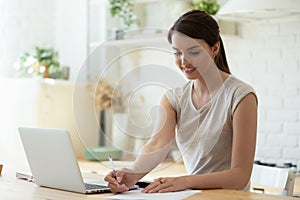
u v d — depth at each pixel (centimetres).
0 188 240
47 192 230
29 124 480
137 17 493
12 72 525
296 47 409
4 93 492
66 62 536
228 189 236
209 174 237
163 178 234
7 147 489
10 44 527
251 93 250
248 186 259
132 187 237
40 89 480
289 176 280
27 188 240
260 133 432
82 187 225
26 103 482
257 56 430
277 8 357
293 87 412
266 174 296
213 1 430
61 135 223
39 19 539
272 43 422
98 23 517
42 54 506
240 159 244
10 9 529
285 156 418
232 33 436
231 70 446
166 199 210
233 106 249
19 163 337
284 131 418
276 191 317
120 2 487
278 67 420
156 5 482
